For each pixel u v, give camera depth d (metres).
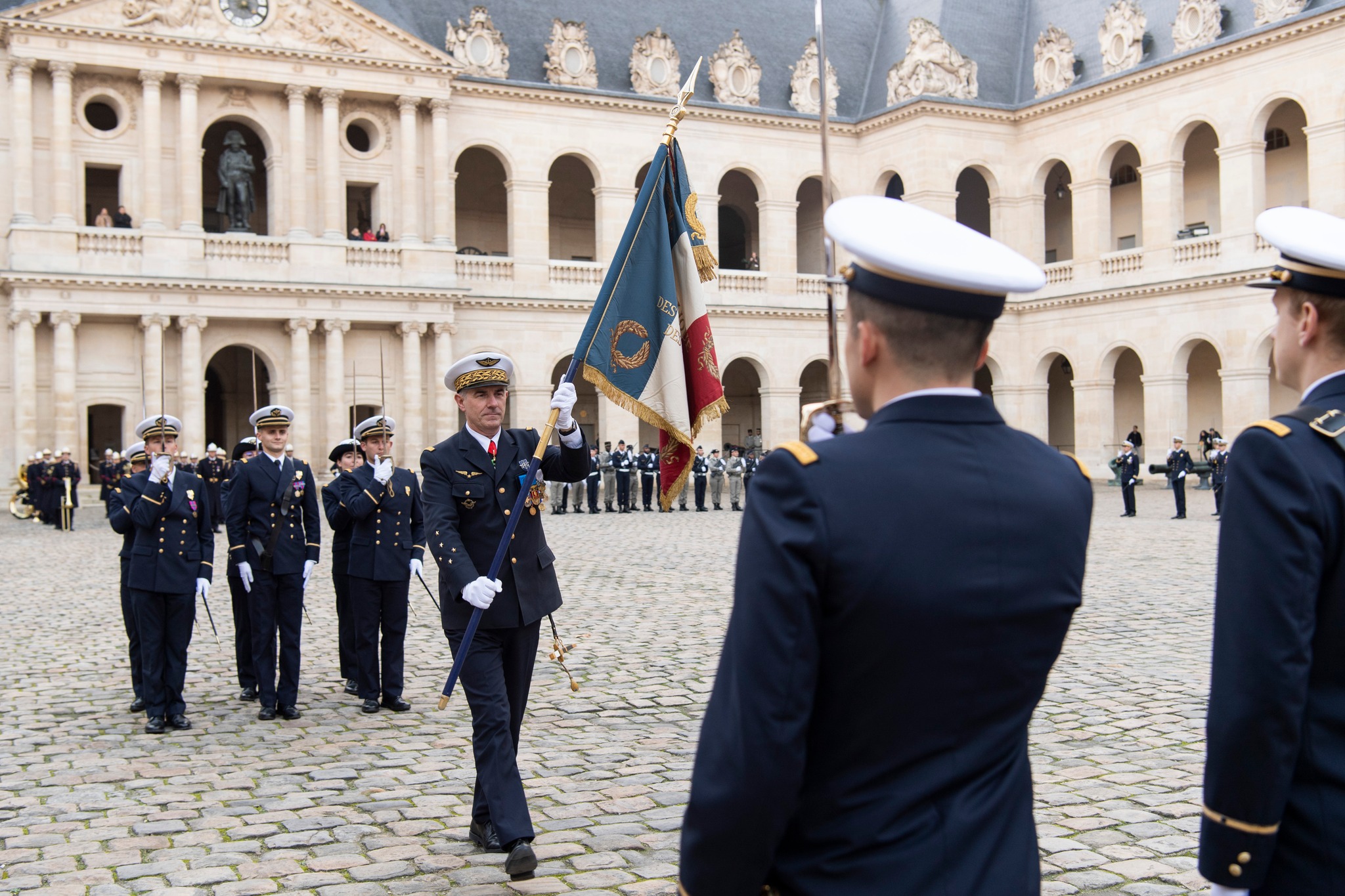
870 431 3.52
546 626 17.75
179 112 50.91
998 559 3.37
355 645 13.88
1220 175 57.09
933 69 59.47
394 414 54.44
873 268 3.54
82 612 20.38
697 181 60.53
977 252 3.49
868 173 63.22
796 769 3.13
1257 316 51.47
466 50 56.25
